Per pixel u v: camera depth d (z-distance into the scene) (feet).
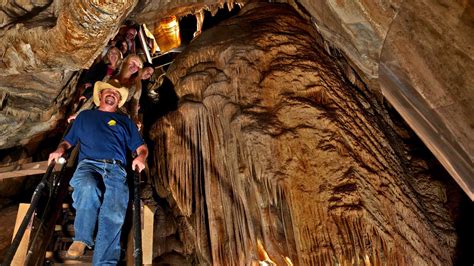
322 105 14.21
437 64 8.87
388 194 12.43
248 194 12.98
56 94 14.35
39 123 15.74
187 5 19.88
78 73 15.26
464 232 14.26
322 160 12.72
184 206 14.40
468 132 8.80
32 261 9.14
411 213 12.48
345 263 11.14
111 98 10.86
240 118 13.69
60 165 11.92
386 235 11.50
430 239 12.40
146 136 17.99
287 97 14.14
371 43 12.16
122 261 10.40
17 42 11.80
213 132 14.61
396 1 9.46
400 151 16.25
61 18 10.81
